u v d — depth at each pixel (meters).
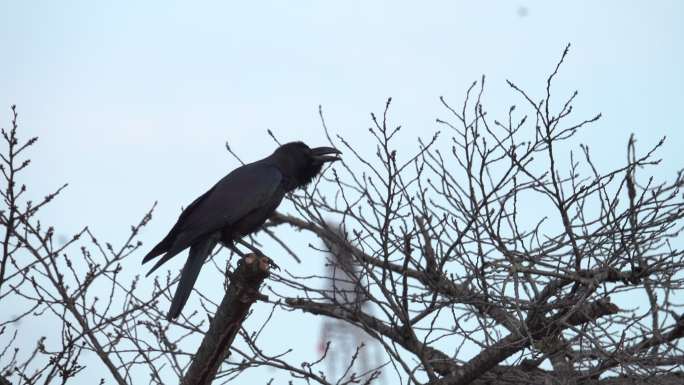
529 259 10.46
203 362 9.89
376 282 10.99
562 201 10.45
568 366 10.37
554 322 10.16
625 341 10.21
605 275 10.57
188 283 11.44
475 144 10.52
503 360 10.92
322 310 12.45
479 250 10.50
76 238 10.27
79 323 10.20
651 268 10.62
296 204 12.02
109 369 10.29
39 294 9.95
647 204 10.45
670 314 10.57
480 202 11.01
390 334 12.33
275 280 11.19
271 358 10.88
